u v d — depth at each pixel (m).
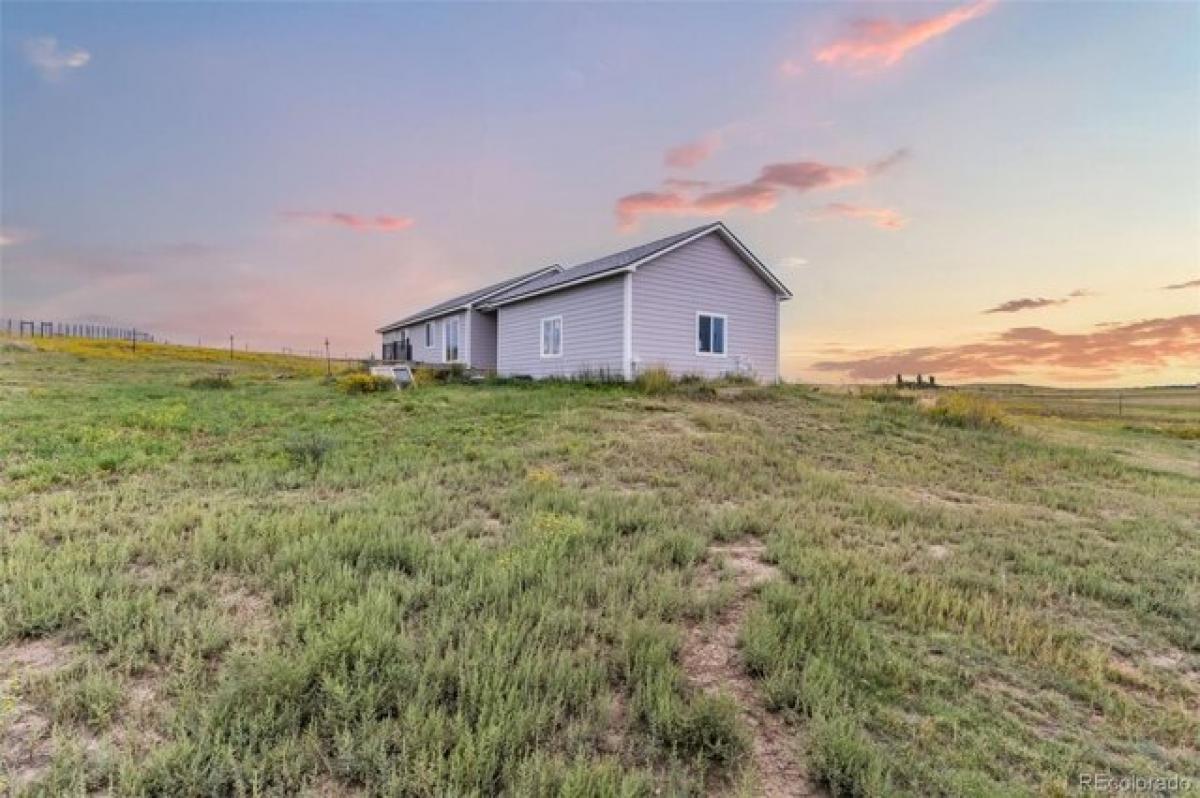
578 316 17.08
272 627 3.22
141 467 7.06
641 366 15.24
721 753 2.40
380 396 15.09
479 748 2.20
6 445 7.71
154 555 4.20
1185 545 5.96
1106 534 6.21
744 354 17.31
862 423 12.48
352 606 3.30
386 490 6.22
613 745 2.42
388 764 2.16
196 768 2.08
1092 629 3.95
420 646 3.00
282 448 8.26
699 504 6.39
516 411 11.80
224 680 2.63
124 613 3.19
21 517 4.99
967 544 5.52
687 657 3.24
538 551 4.36
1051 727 2.78
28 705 2.51
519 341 20.44
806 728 2.64
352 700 2.43
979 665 3.30
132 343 44.44
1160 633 3.93
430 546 4.47
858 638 3.37
